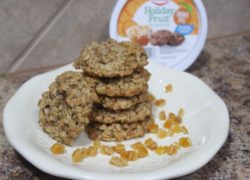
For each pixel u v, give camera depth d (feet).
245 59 1.94
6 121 1.28
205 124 1.35
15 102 1.38
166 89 1.58
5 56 1.68
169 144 1.35
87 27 1.77
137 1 1.68
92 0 1.72
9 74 1.73
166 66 1.70
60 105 1.32
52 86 1.37
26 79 1.72
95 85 1.32
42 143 1.28
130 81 1.33
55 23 1.70
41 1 1.63
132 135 1.38
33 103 1.42
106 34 1.82
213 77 1.79
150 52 1.76
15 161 1.29
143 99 1.38
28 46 1.70
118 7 1.67
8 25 1.63
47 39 1.72
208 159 1.17
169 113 1.50
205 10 1.81
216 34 2.08
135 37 1.72
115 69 1.30
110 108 1.34
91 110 1.32
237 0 2.03
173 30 1.74
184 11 1.73
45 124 1.34
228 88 1.72
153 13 1.71
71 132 1.28
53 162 1.13
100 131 1.38
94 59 1.33
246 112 1.56
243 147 1.37
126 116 1.36
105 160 1.28
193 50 1.78
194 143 1.30
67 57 1.80
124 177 1.09
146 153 1.30
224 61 1.91
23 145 1.18
